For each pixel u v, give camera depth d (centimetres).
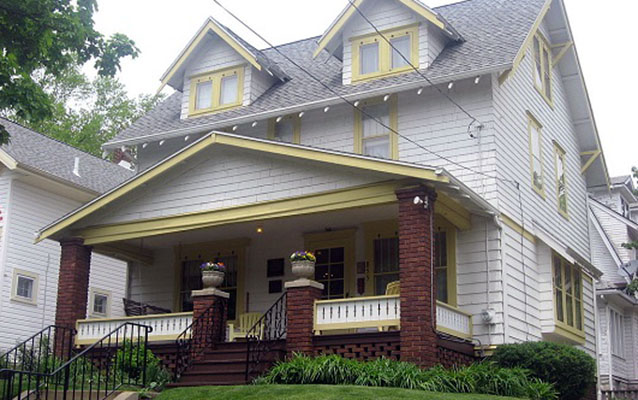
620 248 3269
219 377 1541
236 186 1788
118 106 4550
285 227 2000
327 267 1984
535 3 2153
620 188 3562
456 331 1661
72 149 2966
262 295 2061
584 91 2439
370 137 1978
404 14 2030
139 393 1369
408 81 1908
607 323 2733
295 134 2083
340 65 2245
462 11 2286
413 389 1310
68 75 4362
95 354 1830
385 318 1538
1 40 1638
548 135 2245
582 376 1606
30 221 2462
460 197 1639
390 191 1583
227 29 2241
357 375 1386
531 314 1891
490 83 1862
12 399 1337
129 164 3350
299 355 1491
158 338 1798
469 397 1259
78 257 1936
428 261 1521
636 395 2383
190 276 2184
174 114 2362
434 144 1894
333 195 1652
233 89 2248
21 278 2419
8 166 2372
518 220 1894
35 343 2411
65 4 1708
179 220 1836
